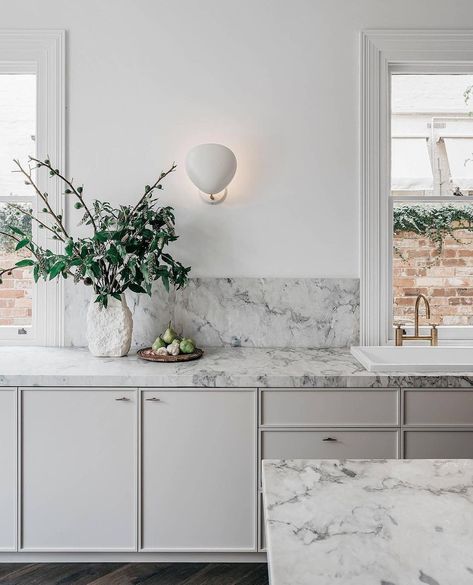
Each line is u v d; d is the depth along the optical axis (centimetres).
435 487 86
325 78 242
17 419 184
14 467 185
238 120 242
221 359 212
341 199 243
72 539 187
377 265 242
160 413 185
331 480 89
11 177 247
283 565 62
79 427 185
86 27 239
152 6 240
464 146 248
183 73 241
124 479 186
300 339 242
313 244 244
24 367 195
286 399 184
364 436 185
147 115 241
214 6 240
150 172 241
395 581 59
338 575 60
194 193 242
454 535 70
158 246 213
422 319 248
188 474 186
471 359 232
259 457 185
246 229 243
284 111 242
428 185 247
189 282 241
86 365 199
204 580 184
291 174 243
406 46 239
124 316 216
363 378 182
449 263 249
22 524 186
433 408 184
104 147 240
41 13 239
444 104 248
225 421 185
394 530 71
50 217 240
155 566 192
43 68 238
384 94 241
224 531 188
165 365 200
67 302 240
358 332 243
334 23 241
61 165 239
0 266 247
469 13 240
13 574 187
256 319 242
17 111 247
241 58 241
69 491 186
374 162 241
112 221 212
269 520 74
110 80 240
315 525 73
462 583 59
